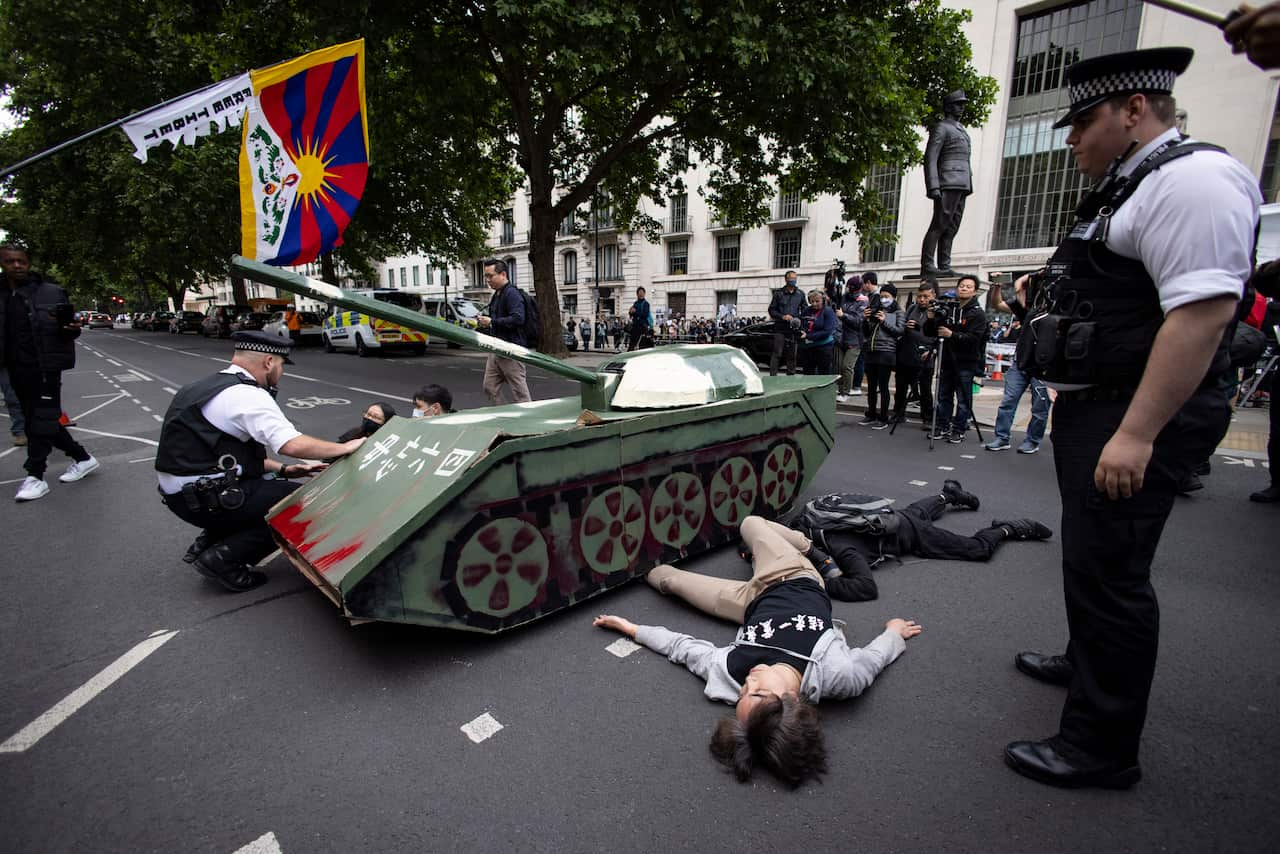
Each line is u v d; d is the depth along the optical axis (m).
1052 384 1.85
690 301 28.94
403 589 2.43
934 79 12.10
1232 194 1.46
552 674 2.59
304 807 1.91
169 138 4.80
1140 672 1.82
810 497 4.84
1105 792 1.93
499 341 3.07
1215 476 5.33
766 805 1.90
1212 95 15.69
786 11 9.63
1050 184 18.69
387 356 18.02
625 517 3.16
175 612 3.17
